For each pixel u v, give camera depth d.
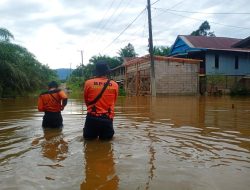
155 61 27.05
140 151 4.70
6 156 4.52
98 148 4.95
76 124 7.66
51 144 5.31
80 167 3.92
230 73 31.34
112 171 3.73
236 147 4.97
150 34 24.58
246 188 3.18
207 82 27.72
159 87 27.08
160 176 3.54
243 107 12.84
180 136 5.89
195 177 3.50
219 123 7.72
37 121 8.57
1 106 16.00
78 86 59.62
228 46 34.22
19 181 3.44
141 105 14.23
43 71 53.88
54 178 3.52
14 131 6.75
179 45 36.09
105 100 5.62
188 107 12.91
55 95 7.12
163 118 8.83
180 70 27.45
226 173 3.65
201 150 4.75
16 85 31.41
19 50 36.78
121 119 8.59
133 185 3.27
